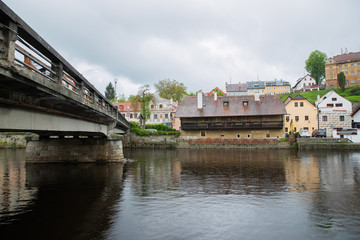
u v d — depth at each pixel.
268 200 10.96
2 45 5.89
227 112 50.59
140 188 13.28
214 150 44.41
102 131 21.30
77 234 7.38
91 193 12.20
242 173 18.19
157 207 9.94
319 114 52.00
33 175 17.09
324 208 9.86
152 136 51.34
